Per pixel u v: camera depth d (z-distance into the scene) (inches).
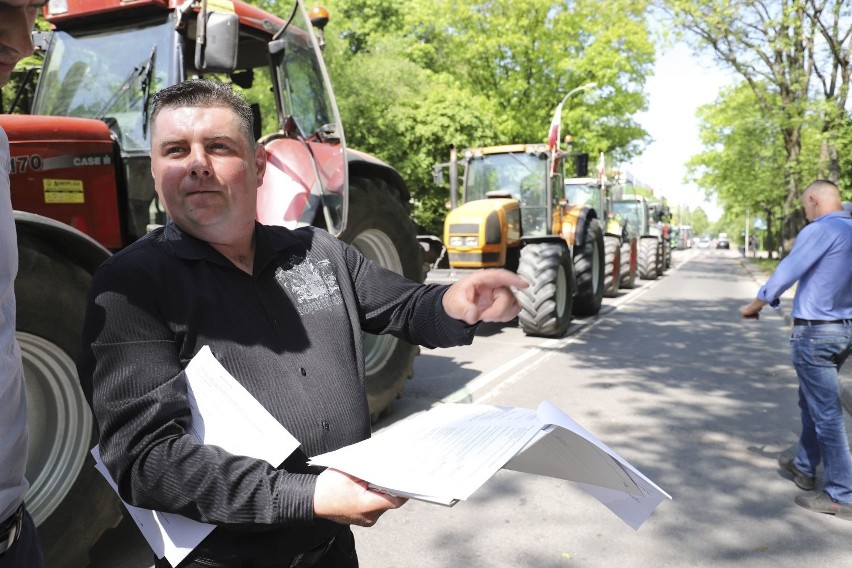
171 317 45.9
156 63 135.3
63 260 94.3
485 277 51.0
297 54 154.9
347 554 56.6
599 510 128.3
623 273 600.7
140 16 138.8
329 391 49.5
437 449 41.0
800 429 178.9
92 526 98.0
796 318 130.3
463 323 53.1
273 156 143.6
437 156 867.4
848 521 124.6
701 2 522.3
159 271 46.2
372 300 57.9
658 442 167.9
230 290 48.3
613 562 109.3
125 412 41.6
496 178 367.2
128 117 134.1
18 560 46.9
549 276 304.7
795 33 518.9
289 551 49.0
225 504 39.6
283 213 141.2
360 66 840.3
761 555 111.9
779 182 760.3
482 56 936.3
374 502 38.3
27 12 41.6
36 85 147.3
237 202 48.4
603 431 176.6
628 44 889.5
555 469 48.5
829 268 124.9
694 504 131.6
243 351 47.3
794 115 552.7
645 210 802.8
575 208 395.5
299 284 51.9
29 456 93.4
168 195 47.9
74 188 119.6
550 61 912.3
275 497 39.4
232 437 43.2
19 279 88.3
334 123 158.7
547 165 357.7
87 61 140.4
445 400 204.5
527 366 255.6
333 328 51.9
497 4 895.1
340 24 986.1
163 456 40.4
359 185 171.2
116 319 43.8
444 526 121.8
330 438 48.6
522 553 112.0
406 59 897.5
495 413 48.8
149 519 45.0
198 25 120.0
